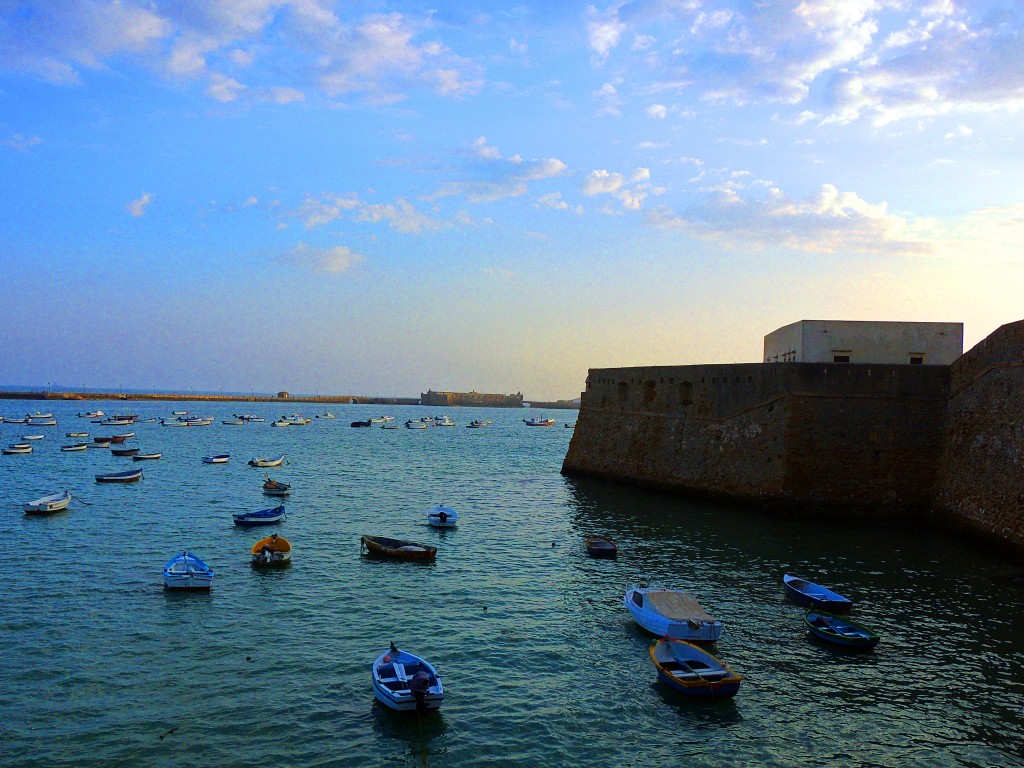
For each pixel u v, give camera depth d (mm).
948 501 46156
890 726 21375
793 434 49906
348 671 24516
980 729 21266
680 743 20328
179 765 18609
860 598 32812
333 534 46219
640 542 44344
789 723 21500
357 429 185625
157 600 31594
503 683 23938
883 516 48531
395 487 70375
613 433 72000
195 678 23672
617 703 22625
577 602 32562
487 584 35312
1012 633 28672
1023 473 38969
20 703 21656
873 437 49219
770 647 27125
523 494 65562
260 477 76062
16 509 53844
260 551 37844
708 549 42219
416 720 21266
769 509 50719
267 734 20250
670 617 27953
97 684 23062
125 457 93625
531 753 19688
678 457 61156
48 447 108438
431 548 39781
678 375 62312
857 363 51938
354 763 18953
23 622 28469
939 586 34625
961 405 46656
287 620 29438
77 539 43406
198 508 55250
